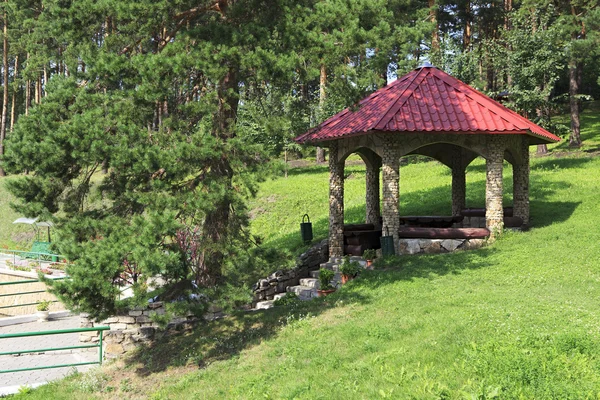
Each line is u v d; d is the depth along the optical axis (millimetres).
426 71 18109
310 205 27594
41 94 44219
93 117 10508
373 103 17484
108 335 13633
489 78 43219
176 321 13586
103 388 10797
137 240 10086
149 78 10484
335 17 12508
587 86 54812
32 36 19844
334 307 12297
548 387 6113
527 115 27672
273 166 11289
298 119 14086
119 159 10102
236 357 10578
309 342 10141
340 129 16328
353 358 8766
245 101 13859
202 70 10844
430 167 32750
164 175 11391
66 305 10219
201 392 9102
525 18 27062
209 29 11688
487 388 6164
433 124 15375
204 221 13000
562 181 23578
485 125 15531
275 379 8742
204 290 11484
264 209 27953
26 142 10453
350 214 23516
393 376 7375
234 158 11312
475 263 14047
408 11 31859
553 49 26547
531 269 12867
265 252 12594
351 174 33969
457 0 42906
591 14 29047
